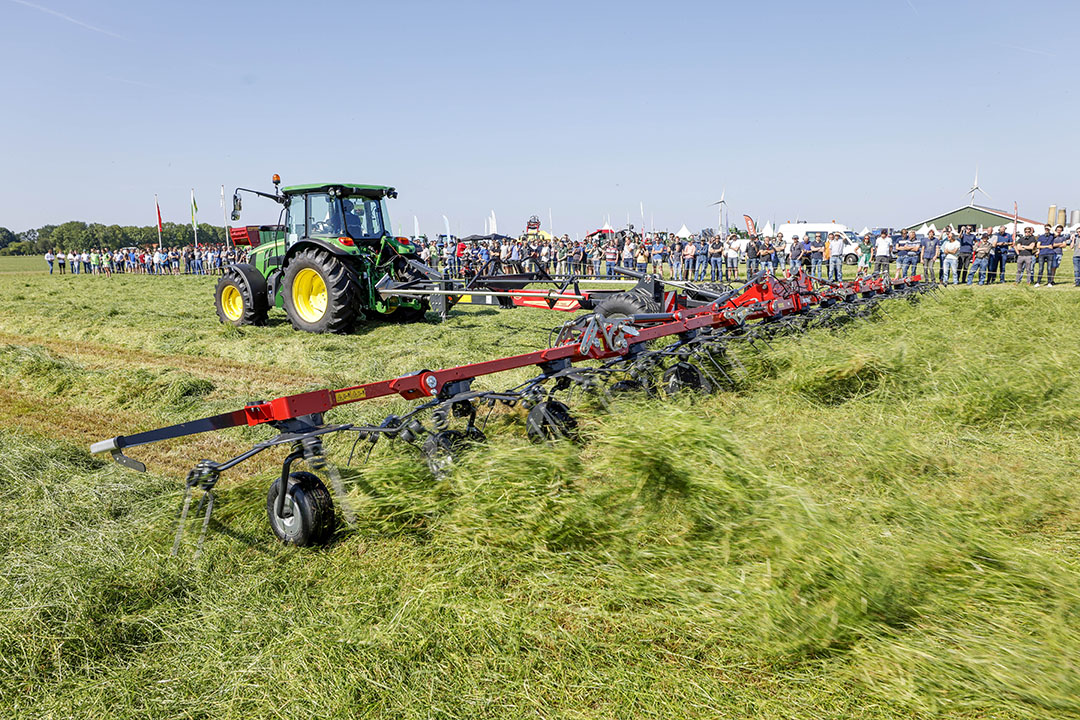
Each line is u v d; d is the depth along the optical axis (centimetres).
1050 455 416
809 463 395
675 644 253
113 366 854
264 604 293
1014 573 274
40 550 342
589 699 230
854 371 546
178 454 507
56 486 416
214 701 236
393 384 385
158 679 250
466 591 288
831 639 241
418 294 1043
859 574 254
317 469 330
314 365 843
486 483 343
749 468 318
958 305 953
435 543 327
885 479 382
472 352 882
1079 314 855
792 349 605
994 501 357
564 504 325
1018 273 1609
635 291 793
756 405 518
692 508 313
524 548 313
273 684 240
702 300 873
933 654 231
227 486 430
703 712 221
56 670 254
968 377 530
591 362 564
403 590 298
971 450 428
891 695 221
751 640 248
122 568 316
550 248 2305
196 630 278
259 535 357
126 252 4184
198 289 2250
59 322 1263
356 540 342
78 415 634
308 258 1078
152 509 398
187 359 915
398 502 352
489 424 477
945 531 303
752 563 282
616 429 363
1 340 1102
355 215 1144
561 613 273
